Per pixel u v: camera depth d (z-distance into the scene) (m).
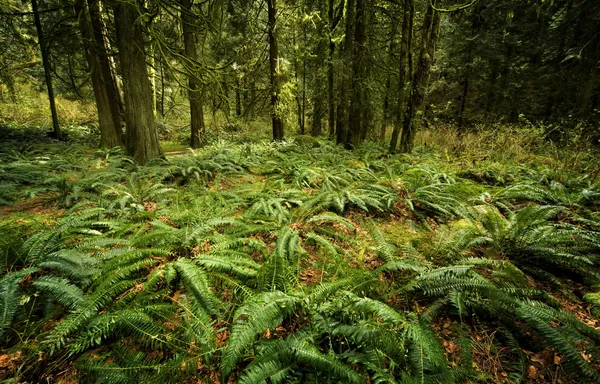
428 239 3.74
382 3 11.56
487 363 2.34
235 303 2.69
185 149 13.67
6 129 12.06
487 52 14.27
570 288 3.34
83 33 10.00
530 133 9.56
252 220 4.49
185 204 4.98
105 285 2.67
